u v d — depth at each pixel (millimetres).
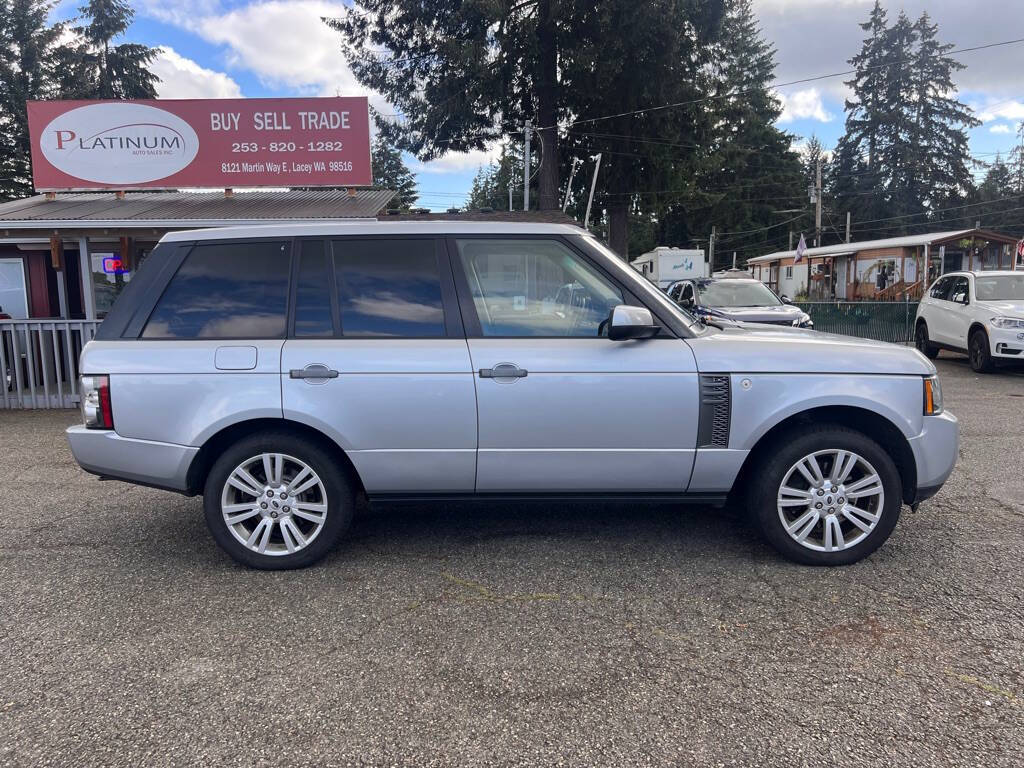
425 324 4078
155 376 4008
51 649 3295
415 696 2906
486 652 3240
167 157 12141
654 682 2992
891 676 3021
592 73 22828
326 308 4109
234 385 3984
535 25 22344
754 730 2672
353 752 2568
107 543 4660
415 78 24688
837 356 4062
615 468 4043
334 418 3973
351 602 3754
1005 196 63219
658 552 4383
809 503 4090
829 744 2588
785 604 3678
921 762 2488
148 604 3752
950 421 4141
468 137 25438
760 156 55906
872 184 56844
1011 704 2818
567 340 4047
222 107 12078
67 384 10523
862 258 32031
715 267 64750
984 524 4852
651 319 3879
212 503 4086
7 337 10172
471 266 4160
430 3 22750
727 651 3232
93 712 2812
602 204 29984
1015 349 11914
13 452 7273
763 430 4000
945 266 28125
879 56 56875
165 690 2959
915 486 4137
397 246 4180
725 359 3998
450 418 3984
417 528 4852
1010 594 3775
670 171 27938
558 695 2906
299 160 12242
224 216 10352
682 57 24234
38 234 10703
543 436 3998
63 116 12000
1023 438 7469
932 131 56062
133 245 13445
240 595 3852
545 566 4191
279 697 2904
